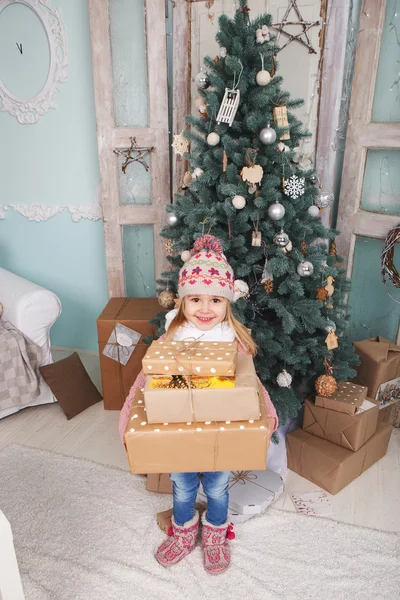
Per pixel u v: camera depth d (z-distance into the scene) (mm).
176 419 1239
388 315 2385
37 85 2674
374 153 2229
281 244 1779
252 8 2225
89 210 2830
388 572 1562
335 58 2176
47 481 1990
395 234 2072
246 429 1224
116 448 2217
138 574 1554
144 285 2820
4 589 940
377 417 2051
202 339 1464
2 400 2330
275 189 1784
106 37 2330
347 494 1910
